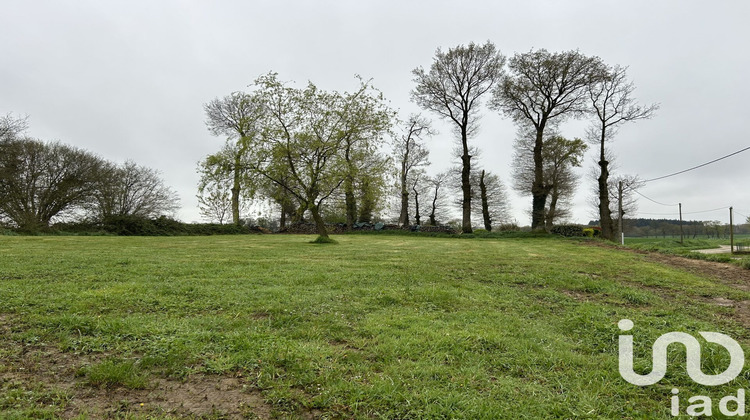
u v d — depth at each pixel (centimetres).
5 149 2852
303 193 2327
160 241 2153
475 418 321
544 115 3061
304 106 2109
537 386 383
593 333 556
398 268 1103
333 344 484
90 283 768
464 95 3256
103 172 3544
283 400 340
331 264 1162
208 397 346
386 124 2206
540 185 3073
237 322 544
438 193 5697
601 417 330
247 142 2073
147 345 444
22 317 530
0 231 2600
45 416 302
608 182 4397
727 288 923
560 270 1116
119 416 310
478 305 700
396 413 325
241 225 3962
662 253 1792
